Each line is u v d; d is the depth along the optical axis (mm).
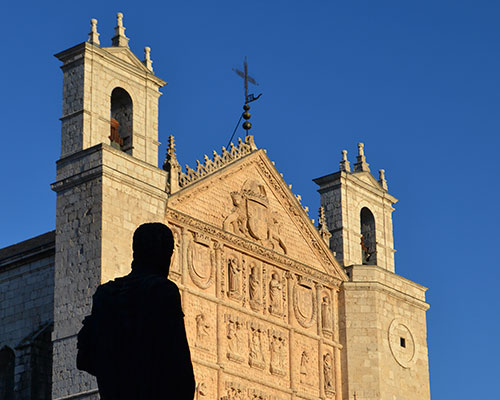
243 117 84562
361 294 88375
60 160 72875
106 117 74312
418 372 90375
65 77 74812
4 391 76438
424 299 93500
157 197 74125
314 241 86688
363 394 85812
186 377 17500
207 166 79500
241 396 77438
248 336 79562
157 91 78312
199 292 76688
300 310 84312
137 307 17781
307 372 83438
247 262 81188
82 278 69500
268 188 84250
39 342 73875
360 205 92438
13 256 77000
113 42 77812
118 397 17562
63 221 71625
